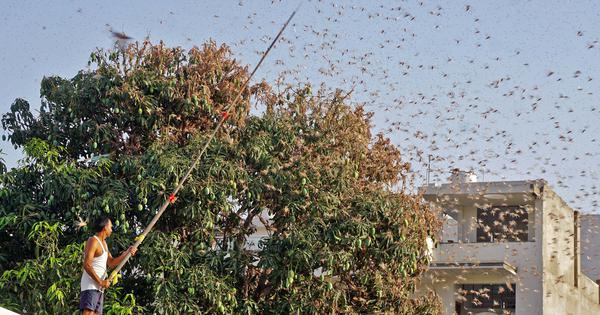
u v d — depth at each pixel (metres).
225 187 21.94
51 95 23.52
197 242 22.19
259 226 32.16
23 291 20.70
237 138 23.42
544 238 34.88
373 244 23.52
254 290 23.34
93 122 22.72
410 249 23.52
